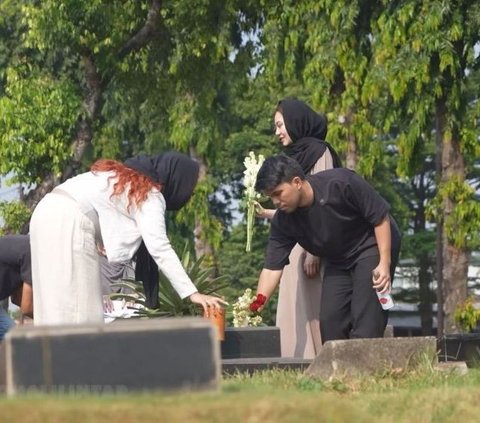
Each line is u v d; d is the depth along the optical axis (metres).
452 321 45.47
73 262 15.68
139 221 15.73
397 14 41.66
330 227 18.45
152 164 16.12
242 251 94.75
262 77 56.66
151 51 55.28
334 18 43.81
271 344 22.31
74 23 49.28
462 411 13.52
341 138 45.62
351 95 44.31
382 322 18.83
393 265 19.22
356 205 18.39
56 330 11.47
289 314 20.94
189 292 15.78
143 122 62.69
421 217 108.19
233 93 64.69
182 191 16.19
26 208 49.72
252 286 94.25
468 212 44.44
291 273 20.84
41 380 11.45
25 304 18.55
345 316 19.16
